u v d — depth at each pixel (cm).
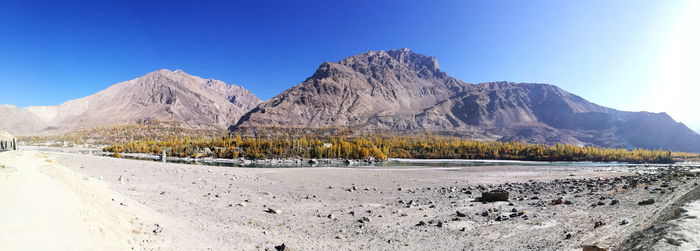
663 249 782
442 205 2162
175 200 2092
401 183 3919
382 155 15975
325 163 12669
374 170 6312
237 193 2648
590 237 1134
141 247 924
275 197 2525
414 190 3141
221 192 2655
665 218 1155
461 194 2778
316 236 1366
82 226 855
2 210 820
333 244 1248
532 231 1334
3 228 703
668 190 2047
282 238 1302
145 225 1223
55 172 1812
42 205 945
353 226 1554
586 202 1947
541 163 14838
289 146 15512
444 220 1656
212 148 14988
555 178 4738
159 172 3966
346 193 2864
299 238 1319
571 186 3102
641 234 999
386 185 3669
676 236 848
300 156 14338
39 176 1469
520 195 2589
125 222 1155
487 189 3164
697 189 1745
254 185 3316
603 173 5941
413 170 6769
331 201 2383
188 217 1578
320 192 2906
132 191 2327
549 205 1939
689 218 1015
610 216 1447
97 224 924
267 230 1428
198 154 13925
